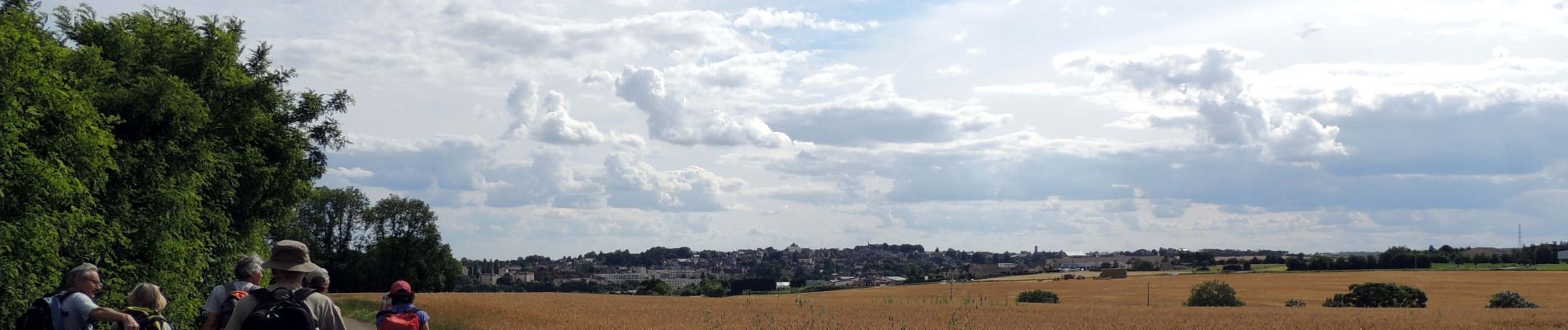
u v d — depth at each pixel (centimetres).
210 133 2595
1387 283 9762
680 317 4728
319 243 10575
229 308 802
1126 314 5750
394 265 10525
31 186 1642
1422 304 9569
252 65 3108
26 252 1656
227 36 2731
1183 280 13675
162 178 2262
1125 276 15312
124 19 2539
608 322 4081
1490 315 5672
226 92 2747
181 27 2645
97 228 2042
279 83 3098
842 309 6050
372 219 10525
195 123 2348
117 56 2419
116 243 2155
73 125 1778
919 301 7462
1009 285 13450
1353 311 6381
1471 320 5175
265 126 3011
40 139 1711
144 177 2217
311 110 3453
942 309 6041
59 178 1669
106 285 2078
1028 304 7250
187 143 2383
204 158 2397
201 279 2578
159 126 2275
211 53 2648
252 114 2808
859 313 5538
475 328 3575
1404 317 5466
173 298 2320
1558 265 15812
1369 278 12975
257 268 856
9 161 1619
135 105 2184
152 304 916
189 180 2353
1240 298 10675
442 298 6550
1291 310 6506
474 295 7488
